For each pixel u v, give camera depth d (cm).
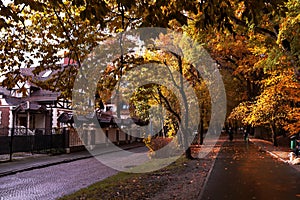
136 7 565
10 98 3688
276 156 2020
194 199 859
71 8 827
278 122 2177
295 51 964
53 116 3538
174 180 1191
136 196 930
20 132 2802
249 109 2244
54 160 2192
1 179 1476
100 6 479
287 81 1678
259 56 1756
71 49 912
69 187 1254
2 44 900
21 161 2116
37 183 1359
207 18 527
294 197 856
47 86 997
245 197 867
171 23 840
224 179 1171
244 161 1773
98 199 915
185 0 523
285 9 523
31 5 505
